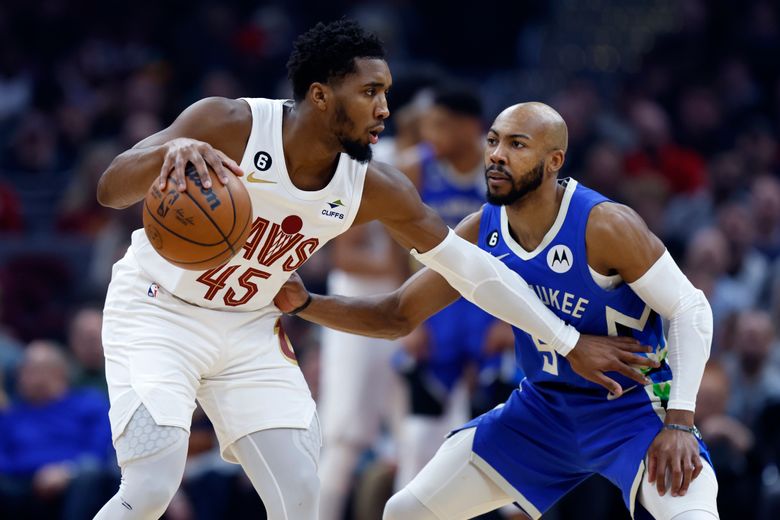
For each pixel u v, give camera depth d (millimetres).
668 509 7633
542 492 8477
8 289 18672
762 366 14453
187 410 7473
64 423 14102
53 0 26469
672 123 24172
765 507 11969
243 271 7656
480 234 8312
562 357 8094
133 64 25781
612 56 27984
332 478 13164
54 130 23422
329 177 7637
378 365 13273
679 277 7867
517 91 26750
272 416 7734
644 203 19625
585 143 22500
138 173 7129
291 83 7531
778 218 19031
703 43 25656
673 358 7848
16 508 13391
